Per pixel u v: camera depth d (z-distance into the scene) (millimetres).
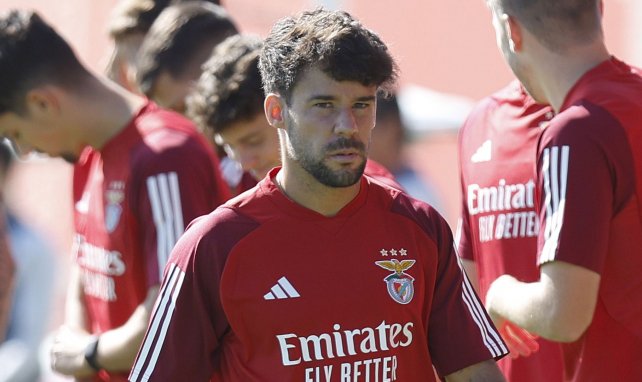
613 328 10617
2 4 25656
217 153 14039
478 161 12188
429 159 24125
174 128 11844
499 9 11117
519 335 11336
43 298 17078
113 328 12281
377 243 9000
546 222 10422
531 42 10883
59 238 23922
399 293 8953
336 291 8828
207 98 11734
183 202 11453
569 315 10258
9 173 17969
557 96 10875
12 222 17297
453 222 23766
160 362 8969
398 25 24922
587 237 10188
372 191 9172
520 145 11719
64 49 12086
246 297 8781
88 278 12578
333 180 8508
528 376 11734
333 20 8703
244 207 8977
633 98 10484
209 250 8844
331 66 8406
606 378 10680
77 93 12016
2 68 11781
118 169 11906
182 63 13594
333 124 8438
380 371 8906
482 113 12367
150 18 14906
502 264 11750
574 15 10711
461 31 24625
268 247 8844
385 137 16266
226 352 8977
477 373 9320
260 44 11898
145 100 12367
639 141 10328
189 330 8922
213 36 13742
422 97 24203
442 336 9289
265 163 11672
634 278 10492
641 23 23578
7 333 16578
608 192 10281
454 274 9344
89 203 12461
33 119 12000
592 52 10773
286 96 8703
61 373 12344
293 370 8734
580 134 10273
